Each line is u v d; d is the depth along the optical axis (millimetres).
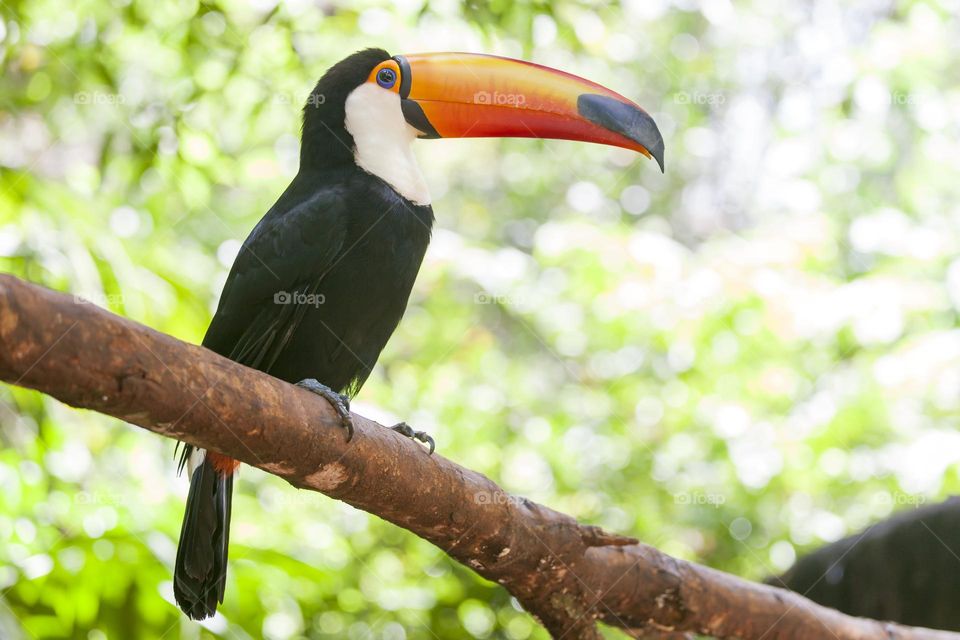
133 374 2982
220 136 8023
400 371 9828
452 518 3992
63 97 7477
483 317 10516
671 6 12531
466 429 9188
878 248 10727
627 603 4582
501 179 12992
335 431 3557
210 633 5617
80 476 6895
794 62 12836
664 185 13172
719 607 4723
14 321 2732
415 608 7309
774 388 9391
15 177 6633
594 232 10039
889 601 5289
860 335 9383
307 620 6988
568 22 7730
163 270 7418
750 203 13125
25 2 6977
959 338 9195
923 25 10977
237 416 3264
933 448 8617
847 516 8852
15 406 6551
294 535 7777
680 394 9523
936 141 11047
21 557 5734
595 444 9352
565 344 9914
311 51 7750
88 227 6789
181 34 7203
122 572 5539
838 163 11438
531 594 4383
